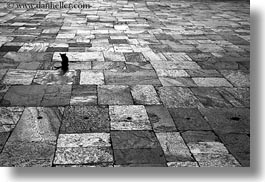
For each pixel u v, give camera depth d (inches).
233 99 209.0
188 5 632.4
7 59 273.9
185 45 337.4
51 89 216.2
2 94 206.2
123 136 162.7
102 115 183.2
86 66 263.3
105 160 143.7
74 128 168.9
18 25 406.9
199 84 233.5
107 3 623.8
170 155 148.6
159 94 214.1
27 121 174.7
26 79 232.1
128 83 230.8
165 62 280.1
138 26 423.8
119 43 336.8
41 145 153.3
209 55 304.3
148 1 668.1
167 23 450.0
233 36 384.5
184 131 169.3
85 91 214.7
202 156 148.6
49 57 283.0
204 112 190.9
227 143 159.3
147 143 157.2
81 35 365.7
